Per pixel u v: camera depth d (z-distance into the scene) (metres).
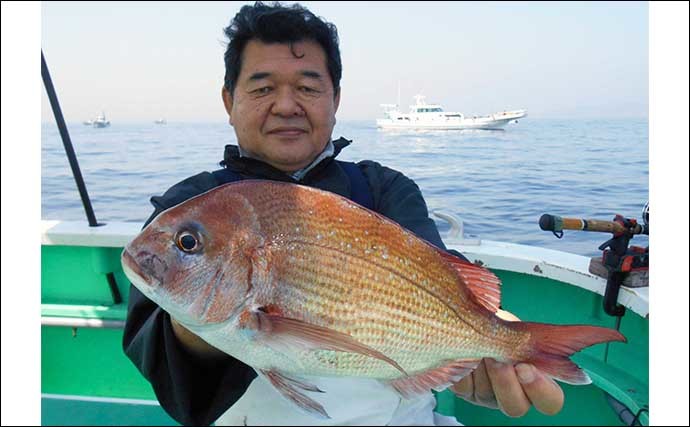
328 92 0.72
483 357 0.52
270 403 0.69
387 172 0.81
